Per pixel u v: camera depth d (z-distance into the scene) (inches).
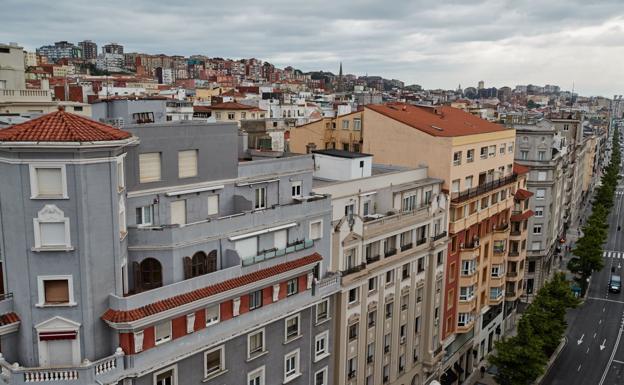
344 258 2007.9
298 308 1790.1
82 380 1269.7
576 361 3267.7
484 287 3228.3
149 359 1385.3
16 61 3191.4
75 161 1230.9
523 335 2706.7
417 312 2506.2
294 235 1796.3
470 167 2778.1
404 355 2465.6
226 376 1599.4
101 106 1876.2
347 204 2094.0
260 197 1766.7
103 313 1333.7
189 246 1480.1
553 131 4197.8
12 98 2938.0
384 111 2787.9
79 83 6304.1
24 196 1238.9
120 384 1346.0
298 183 1886.1
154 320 1362.0
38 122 1234.0
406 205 2386.8
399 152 2716.5
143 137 1435.8
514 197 3506.4
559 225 5113.2
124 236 1385.3
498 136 3053.6
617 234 6451.8
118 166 1344.7
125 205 1400.1
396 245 2272.4
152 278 1446.9
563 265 5128.0
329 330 1995.6
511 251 3654.0
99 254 1306.6
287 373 1833.2
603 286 4667.8
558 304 2994.6
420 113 3034.0
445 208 2578.7
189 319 1461.6
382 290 2223.2
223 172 1633.9
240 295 1594.5
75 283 1295.5
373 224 2117.4
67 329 1309.1
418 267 2456.9
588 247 4276.6
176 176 1521.9
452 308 2842.0
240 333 1599.4
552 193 4365.2
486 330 3351.4
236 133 1656.0
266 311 1692.9
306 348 1883.6
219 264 1569.9
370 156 2331.4
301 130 3430.1
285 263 1737.2
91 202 1270.9
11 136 1189.7
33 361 1311.5
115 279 1348.4
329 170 2295.8
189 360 1492.4
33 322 1299.2
